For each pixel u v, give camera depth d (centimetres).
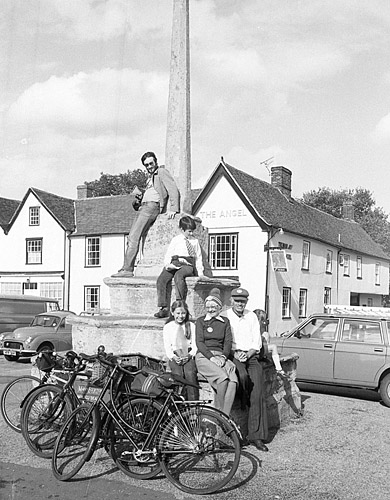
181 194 862
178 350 598
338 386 1095
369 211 6266
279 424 725
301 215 2969
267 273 2423
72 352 584
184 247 740
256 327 636
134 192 873
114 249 2986
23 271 3216
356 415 834
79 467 496
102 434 519
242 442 623
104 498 455
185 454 500
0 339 1650
